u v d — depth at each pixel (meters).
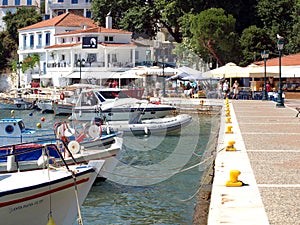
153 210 17.83
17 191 13.30
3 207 13.12
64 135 24.02
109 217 17.22
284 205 12.58
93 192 20.06
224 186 14.48
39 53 97.00
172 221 16.62
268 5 77.12
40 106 57.88
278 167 16.94
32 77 94.06
